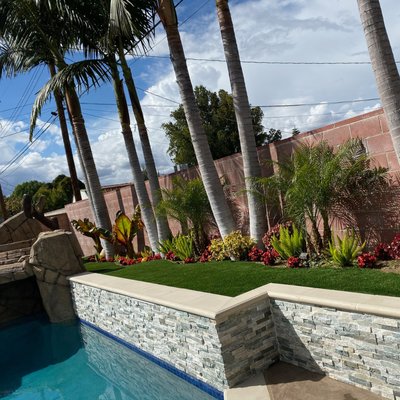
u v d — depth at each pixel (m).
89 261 16.03
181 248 10.38
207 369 5.55
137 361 7.55
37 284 11.71
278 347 5.61
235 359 5.26
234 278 7.11
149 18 11.04
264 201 8.51
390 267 5.99
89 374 7.40
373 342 4.28
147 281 8.41
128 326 7.74
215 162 10.80
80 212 20.69
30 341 9.84
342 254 6.47
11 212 42.34
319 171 6.95
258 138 29.23
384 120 6.58
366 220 7.06
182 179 11.35
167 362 6.55
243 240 8.76
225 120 27.44
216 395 5.49
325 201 7.08
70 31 12.27
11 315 11.95
